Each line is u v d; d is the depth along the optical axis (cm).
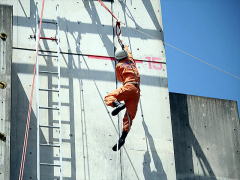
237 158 1638
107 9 1508
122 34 1548
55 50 1484
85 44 1514
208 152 1617
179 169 1572
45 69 1462
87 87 1477
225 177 1608
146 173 1444
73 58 1494
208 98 1677
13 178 1358
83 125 1443
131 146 1457
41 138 1405
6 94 1355
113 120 1469
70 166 1400
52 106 1436
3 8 1435
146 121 1488
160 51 1562
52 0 1529
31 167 1377
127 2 1584
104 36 1534
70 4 1539
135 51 1543
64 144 1415
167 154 1474
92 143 1434
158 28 1582
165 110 1509
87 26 1531
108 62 1514
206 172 1595
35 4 1513
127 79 1380
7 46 1401
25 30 1483
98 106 1470
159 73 1540
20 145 1386
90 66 1498
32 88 1412
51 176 1380
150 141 1473
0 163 1301
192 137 1617
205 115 1655
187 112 1639
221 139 1644
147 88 1518
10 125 1340
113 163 1432
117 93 1362
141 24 1572
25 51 1464
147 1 1600
